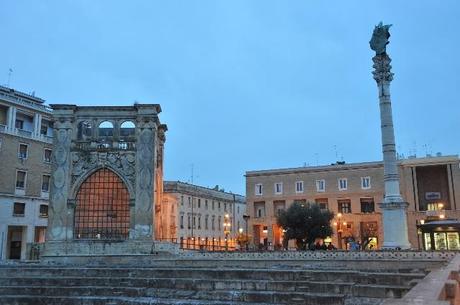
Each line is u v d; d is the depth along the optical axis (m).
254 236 87.25
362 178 81.62
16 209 62.50
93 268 34.31
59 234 48.38
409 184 76.38
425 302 7.55
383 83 45.16
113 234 49.34
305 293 25.34
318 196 83.81
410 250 36.44
